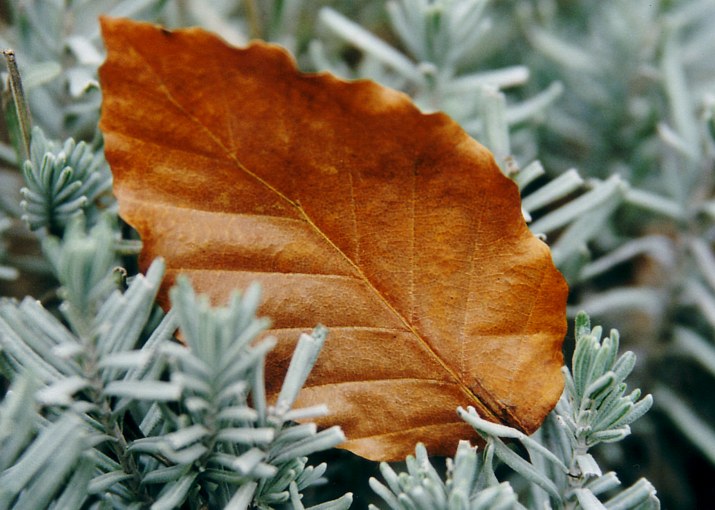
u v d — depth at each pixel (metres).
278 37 0.35
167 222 0.27
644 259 0.38
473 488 0.26
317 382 0.27
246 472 0.24
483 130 0.30
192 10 0.36
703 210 0.34
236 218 0.27
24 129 0.28
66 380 0.24
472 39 0.34
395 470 0.30
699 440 0.33
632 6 0.38
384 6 0.41
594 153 0.39
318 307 0.27
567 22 0.43
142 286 0.25
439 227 0.27
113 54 0.26
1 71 0.31
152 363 0.25
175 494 0.25
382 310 0.27
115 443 0.25
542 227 0.30
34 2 0.33
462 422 0.27
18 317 0.25
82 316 0.24
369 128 0.27
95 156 0.30
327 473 0.30
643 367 0.35
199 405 0.24
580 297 0.36
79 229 0.24
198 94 0.26
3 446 0.24
